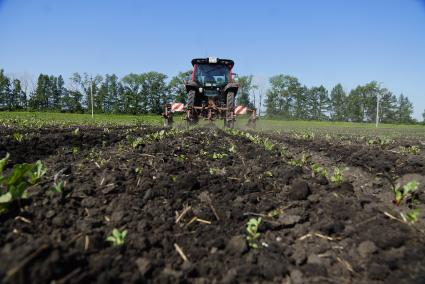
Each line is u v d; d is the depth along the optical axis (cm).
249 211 275
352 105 6656
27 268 162
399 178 383
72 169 381
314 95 6531
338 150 586
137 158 440
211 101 1282
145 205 279
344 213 265
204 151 523
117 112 6197
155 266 196
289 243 234
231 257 212
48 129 812
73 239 214
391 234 227
